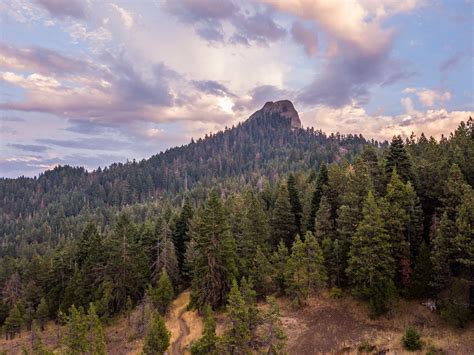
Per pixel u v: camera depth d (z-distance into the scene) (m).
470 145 53.00
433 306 37.75
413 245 42.22
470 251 33.81
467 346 31.14
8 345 56.91
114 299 58.19
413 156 65.44
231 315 29.38
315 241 44.31
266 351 28.11
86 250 70.12
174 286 63.44
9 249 163.38
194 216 69.69
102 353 34.31
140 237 71.12
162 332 32.31
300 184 88.94
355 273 39.91
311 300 45.75
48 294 66.44
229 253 48.41
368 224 39.34
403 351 31.56
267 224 59.59
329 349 33.94
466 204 35.12
